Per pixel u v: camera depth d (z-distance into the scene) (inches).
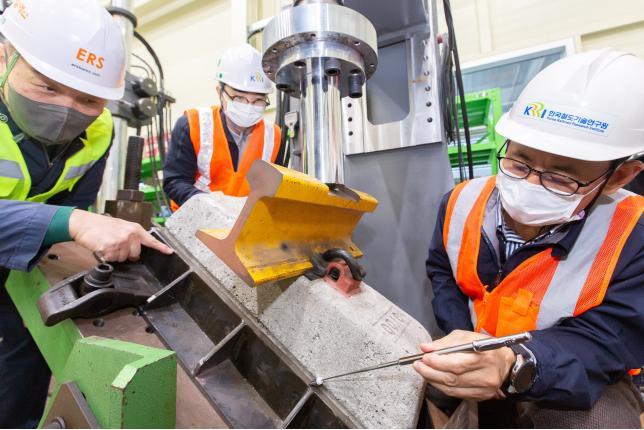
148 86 50.1
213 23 115.3
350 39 21.1
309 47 21.1
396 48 46.2
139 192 31.5
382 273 47.1
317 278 22.8
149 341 22.7
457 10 89.9
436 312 35.5
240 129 63.6
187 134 61.1
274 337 22.8
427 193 44.7
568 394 22.5
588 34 80.0
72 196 40.4
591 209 28.1
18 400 39.2
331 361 20.7
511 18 86.0
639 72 25.1
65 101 29.6
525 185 27.0
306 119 22.8
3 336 38.0
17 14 28.1
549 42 81.2
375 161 47.3
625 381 30.8
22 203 24.4
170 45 124.6
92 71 29.3
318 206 23.4
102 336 21.5
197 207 28.1
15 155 31.2
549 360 22.0
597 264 26.6
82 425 16.5
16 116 31.0
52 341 23.4
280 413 20.9
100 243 23.4
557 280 27.6
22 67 28.2
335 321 20.7
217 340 24.0
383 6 39.4
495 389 19.5
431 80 42.9
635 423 27.5
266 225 20.2
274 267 19.8
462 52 89.4
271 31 21.6
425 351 19.4
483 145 70.0
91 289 22.2
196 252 27.4
